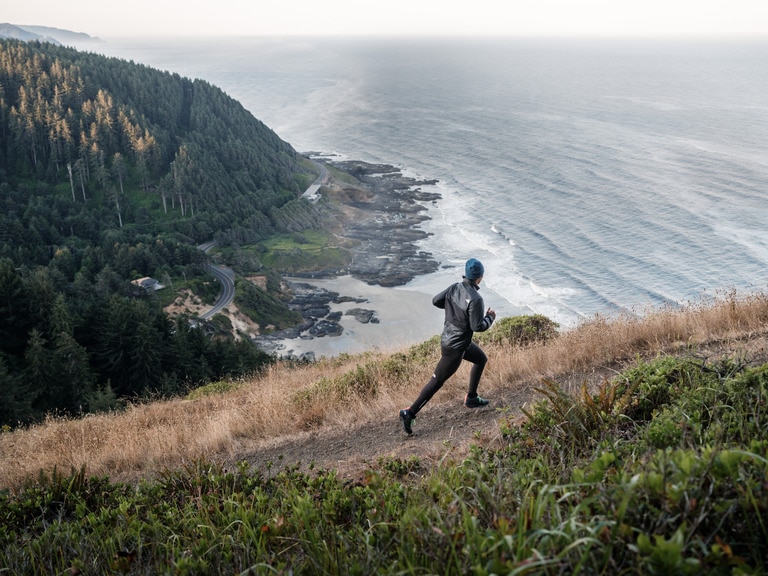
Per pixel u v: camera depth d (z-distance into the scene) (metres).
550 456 3.79
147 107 173.25
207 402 12.06
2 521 4.90
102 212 134.25
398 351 12.04
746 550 1.91
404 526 2.52
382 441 6.35
